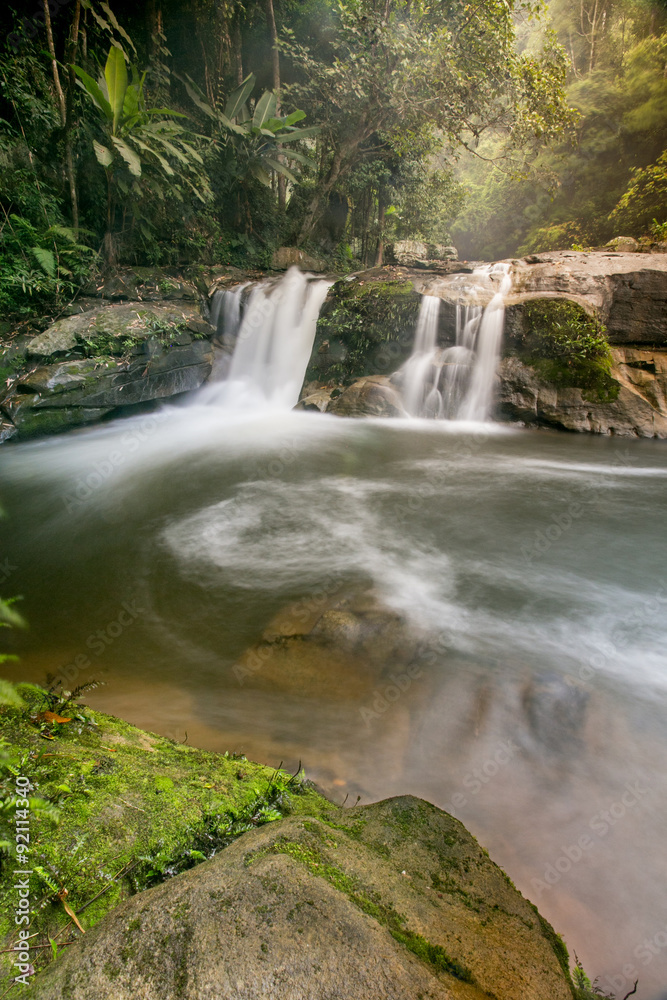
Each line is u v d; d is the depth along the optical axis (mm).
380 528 5148
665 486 6449
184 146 11469
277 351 11742
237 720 2709
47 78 11016
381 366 10727
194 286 11969
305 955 1218
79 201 11234
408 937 1360
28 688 2393
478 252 26438
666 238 14609
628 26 22844
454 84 12414
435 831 1837
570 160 21141
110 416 9367
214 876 1424
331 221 19188
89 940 1259
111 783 1858
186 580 4238
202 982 1153
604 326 9602
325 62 16766
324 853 1601
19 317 9648
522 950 1411
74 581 4289
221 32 15117
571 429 9266
